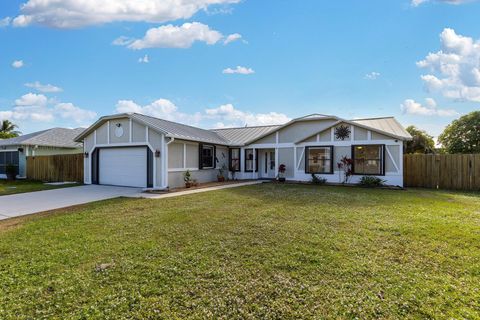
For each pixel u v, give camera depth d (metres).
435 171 13.23
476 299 2.91
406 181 13.84
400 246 4.45
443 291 3.07
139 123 13.27
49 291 3.14
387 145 13.58
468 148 23.89
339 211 7.10
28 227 5.83
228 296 3.00
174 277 3.44
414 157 13.72
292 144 16.42
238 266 3.74
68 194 11.01
